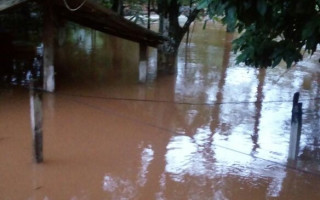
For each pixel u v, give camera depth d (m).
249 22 4.24
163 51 11.30
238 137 6.86
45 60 8.53
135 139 6.54
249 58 5.75
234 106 8.65
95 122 7.21
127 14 14.39
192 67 12.59
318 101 9.28
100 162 5.61
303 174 5.52
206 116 7.90
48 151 5.86
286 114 8.20
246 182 5.26
